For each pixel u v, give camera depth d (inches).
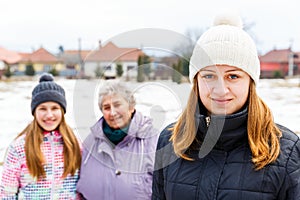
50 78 85.7
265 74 1082.7
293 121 281.4
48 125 82.0
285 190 49.0
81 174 77.0
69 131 82.7
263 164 49.2
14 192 82.0
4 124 275.9
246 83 51.6
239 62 50.5
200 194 52.6
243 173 50.6
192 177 53.9
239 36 52.0
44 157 81.0
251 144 50.4
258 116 51.0
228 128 51.5
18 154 82.0
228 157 52.5
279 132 51.9
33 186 81.1
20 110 343.9
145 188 69.2
